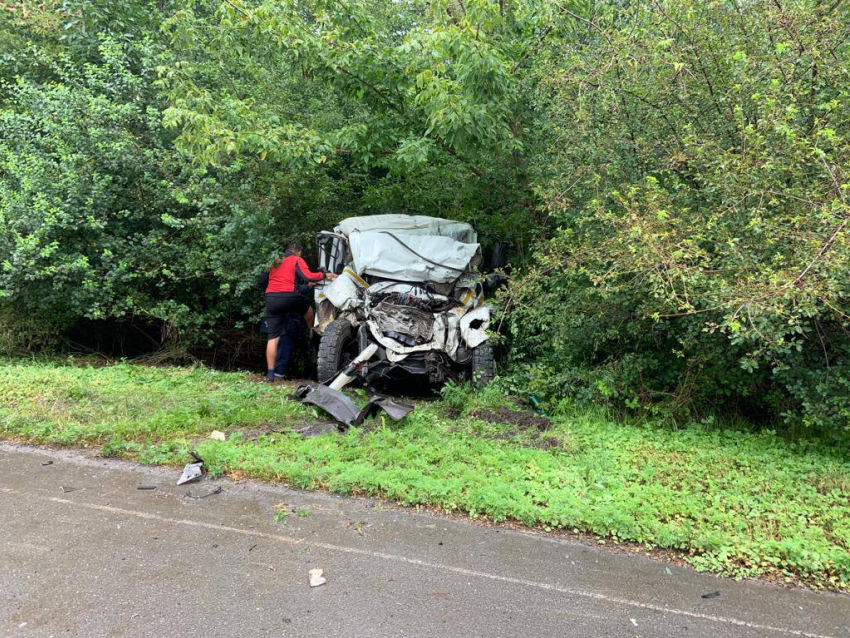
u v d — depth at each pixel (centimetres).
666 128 553
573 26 684
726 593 311
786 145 444
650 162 557
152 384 647
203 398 585
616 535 358
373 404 550
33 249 712
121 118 804
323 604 285
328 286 741
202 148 741
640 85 541
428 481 402
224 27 793
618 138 564
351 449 454
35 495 382
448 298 747
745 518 377
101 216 781
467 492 391
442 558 330
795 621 291
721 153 477
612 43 557
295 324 812
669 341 602
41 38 957
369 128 813
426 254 759
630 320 586
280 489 404
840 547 344
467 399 620
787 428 559
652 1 552
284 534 347
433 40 649
